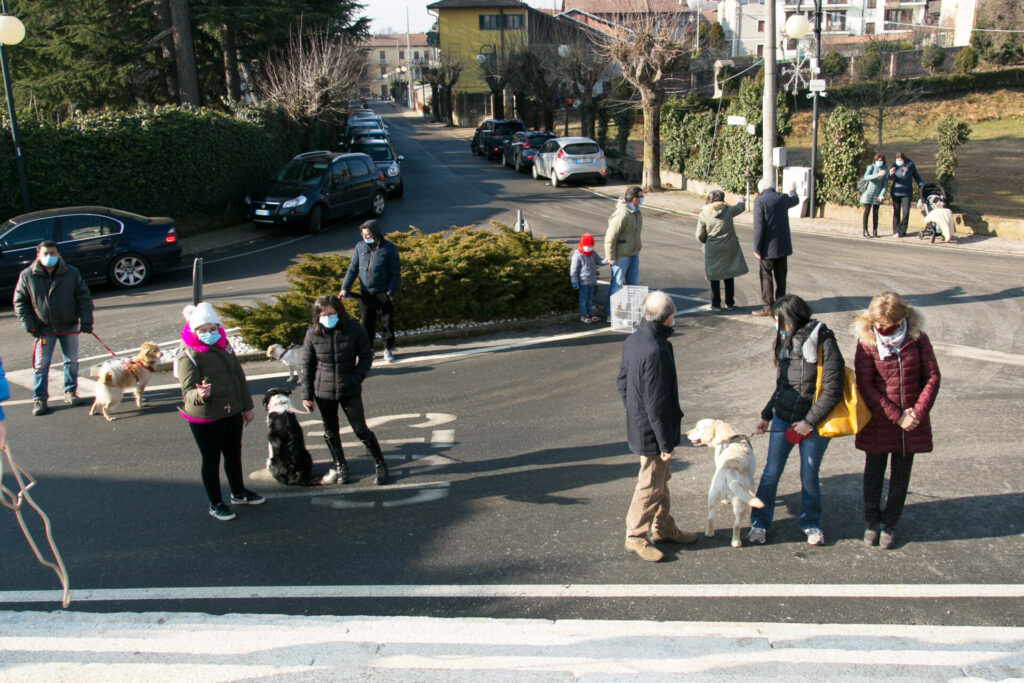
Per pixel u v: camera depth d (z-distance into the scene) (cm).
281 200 2005
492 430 760
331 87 2784
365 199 2180
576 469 662
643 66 2556
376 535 559
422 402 848
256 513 600
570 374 925
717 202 1141
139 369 841
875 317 474
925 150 3053
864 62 4200
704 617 443
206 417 568
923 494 586
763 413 532
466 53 6228
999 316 1072
